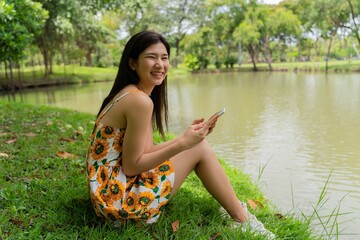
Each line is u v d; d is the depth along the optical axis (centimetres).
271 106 1293
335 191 466
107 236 229
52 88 2608
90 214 260
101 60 4341
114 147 235
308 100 1425
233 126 932
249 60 6656
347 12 3534
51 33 2877
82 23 2831
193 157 248
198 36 4681
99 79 3356
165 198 240
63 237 229
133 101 225
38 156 396
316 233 316
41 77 3012
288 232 268
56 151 417
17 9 768
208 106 1348
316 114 1094
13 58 822
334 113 1101
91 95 1967
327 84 2114
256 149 692
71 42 3325
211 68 4934
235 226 254
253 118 1053
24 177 330
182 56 5078
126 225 239
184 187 333
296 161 606
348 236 341
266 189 471
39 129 545
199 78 3288
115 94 243
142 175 240
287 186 484
